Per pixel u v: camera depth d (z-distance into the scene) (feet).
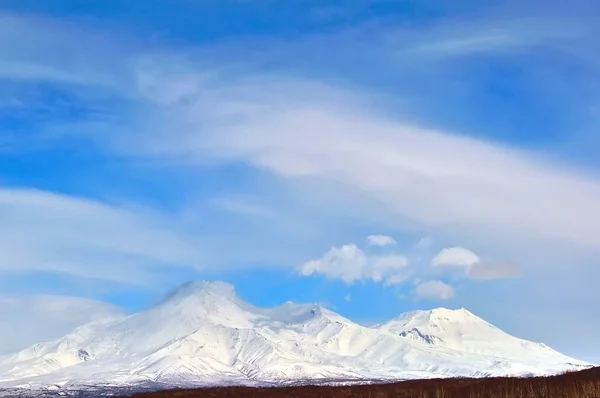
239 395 542.57
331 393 531.09
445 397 472.44
